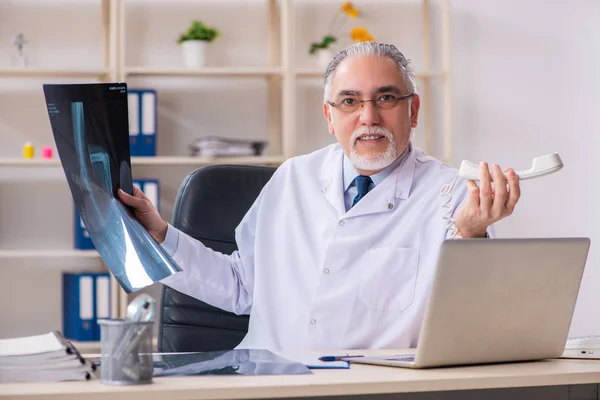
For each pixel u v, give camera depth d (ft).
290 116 11.44
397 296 5.55
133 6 12.12
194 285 5.91
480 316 3.60
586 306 12.75
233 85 12.29
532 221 12.75
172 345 6.18
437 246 5.63
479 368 3.65
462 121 12.68
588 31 12.91
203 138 11.40
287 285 5.88
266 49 12.38
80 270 11.92
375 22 12.55
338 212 5.93
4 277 11.78
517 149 12.78
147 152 11.25
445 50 11.94
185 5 12.24
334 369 3.60
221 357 3.95
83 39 12.04
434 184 5.90
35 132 11.93
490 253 3.50
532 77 12.82
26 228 11.93
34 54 11.94
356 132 5.78
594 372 3.51
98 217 4.11
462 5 12.73
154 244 3.99
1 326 11.76
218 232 6.31
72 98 4.04
